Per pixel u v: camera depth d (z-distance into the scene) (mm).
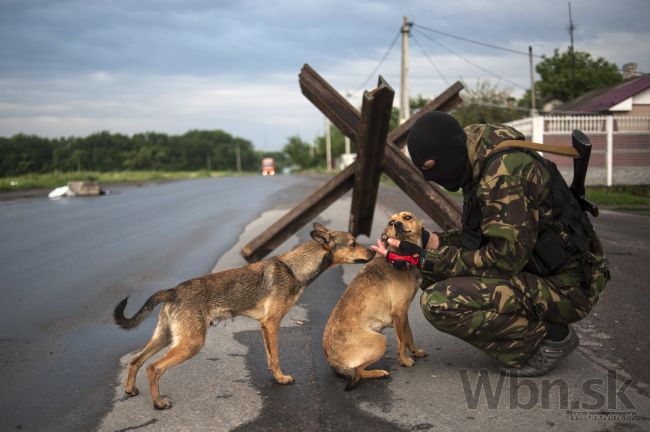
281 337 4777
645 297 5344
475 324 3473
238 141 157125
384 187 25688
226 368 4098
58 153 112500
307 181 36406
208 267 7613
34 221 13930
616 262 6910
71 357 4387
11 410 3441
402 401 3389
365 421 3139
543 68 41312
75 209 17156
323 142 89812
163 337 3775
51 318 5461
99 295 6309
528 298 3434
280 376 3791
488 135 3529
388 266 3975
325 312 5488
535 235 3328
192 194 24547
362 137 6668
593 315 4879
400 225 3891
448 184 3672
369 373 3799
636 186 17219
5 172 99375
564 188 3457
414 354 4191
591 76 38938
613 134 18062
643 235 8883
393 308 3953
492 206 3330
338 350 3727
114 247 9586
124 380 3910
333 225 11430
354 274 7168
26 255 9031
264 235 7598
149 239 10414
